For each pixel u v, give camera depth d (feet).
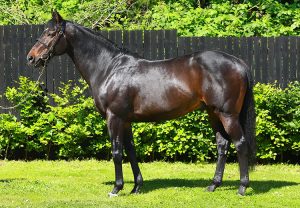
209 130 34.71
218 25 39.91
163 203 25.00
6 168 33.50
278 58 35.55
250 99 26.08
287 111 34.19
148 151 34.96
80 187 28.37
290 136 34.45
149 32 35.83
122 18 42.91
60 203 24.88
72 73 36.17
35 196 26.53
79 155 36.09
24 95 35.50
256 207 24.31
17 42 36.19
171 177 31.07
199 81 25.81
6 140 35.27
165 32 35.83
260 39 35.55
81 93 35.78
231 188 27.86
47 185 28.71
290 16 42.32
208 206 24.43
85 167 33.73
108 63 26.86
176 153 35.35
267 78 35.65
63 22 27.30
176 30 35.76
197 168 33.73
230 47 35.73
